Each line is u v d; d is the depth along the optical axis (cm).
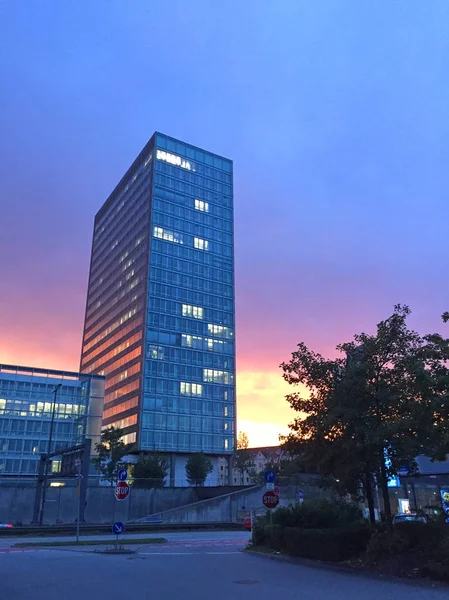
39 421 8625
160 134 11275
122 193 12338
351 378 1582
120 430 6994
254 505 5241
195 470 7494
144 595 1019
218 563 1628
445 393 1393
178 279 10375
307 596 1018
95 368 11812
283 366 1834
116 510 5309
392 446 1530
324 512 1855
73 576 1308
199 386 9869
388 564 1355
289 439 1808
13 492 4800
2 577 1288
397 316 1625
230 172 12069
